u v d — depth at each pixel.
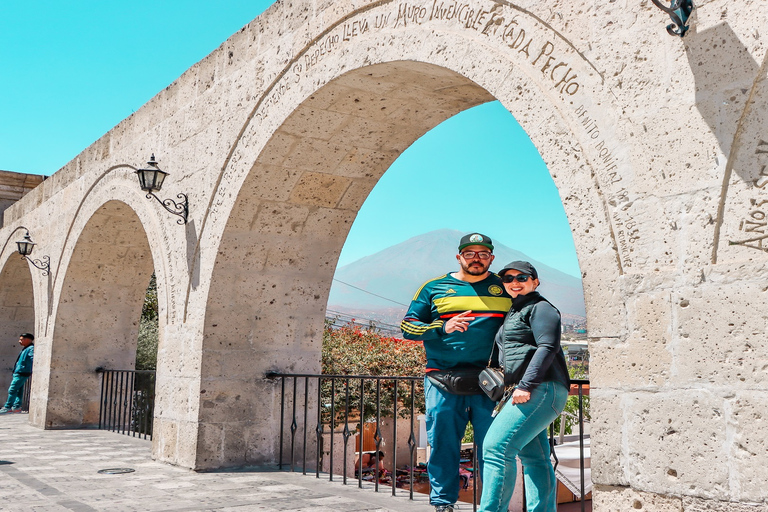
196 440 6.02
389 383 11.00
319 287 6.78
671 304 2.90
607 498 3.05
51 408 9.80
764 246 2.65
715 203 2.80
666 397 2.88
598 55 3.29
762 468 2.56
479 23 3.95
